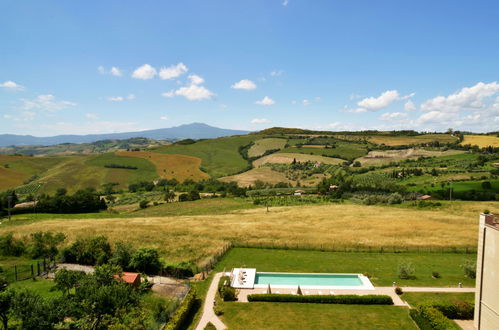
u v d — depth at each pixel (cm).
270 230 6366
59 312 2161
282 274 3769
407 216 7725
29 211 9719
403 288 3338
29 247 4769
